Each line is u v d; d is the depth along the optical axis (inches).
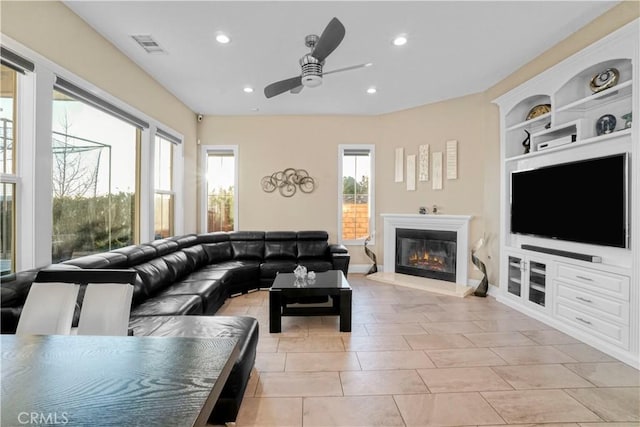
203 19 109.4
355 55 135.2
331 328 124.5
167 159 188.7
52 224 99.5
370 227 227.6
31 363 36.9
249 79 160.7
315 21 110.5
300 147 226.2
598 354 101.8
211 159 229.0
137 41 124.0
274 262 189.8
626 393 80.6
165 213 186.7
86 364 36.9
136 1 99.6
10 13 82.9
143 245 132.3
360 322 130.6
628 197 97.9
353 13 106.0
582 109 122.3
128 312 61.1
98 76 117.5
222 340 44.1
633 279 95.3
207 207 229.0
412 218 201.9
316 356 100.5
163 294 116.3
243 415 71.6
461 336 116.2
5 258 88.4
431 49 130.3
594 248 113.1
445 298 164.6
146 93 152.7
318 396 79.0
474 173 182.4
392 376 88.6
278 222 227.5
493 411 73.4
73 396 30.6
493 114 169.2
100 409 28.6
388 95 185.0
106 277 62.4
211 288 127.6
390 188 218.7
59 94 108.7
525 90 140.6
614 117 108.2
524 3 101.4
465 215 182.1
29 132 89.9
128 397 30.6
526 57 137.7
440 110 195.5
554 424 69.1
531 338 114.1
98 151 128.3
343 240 228.5
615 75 107.8
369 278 208.8
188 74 154.9
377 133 224.2
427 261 202.4
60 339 43.8
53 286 61.3
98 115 128.0
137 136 153.3
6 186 88.3
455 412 73.0
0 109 86.4
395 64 143.9
